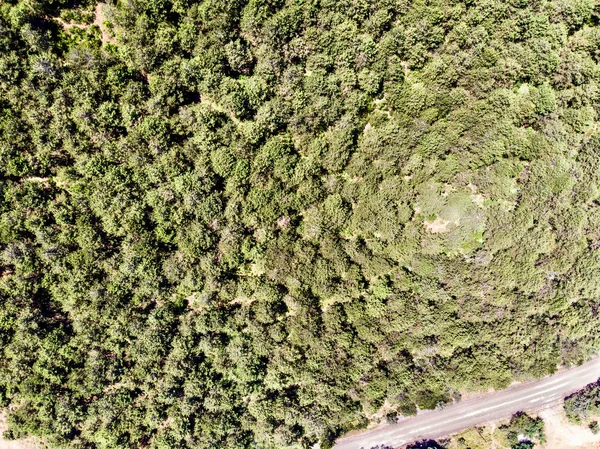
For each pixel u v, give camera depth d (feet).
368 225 220.02
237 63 201.05
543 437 251.39
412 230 223.10
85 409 218.38
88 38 200.44
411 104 208.74
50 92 195.42
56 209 204.74
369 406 239.30
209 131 204.64
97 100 199.52
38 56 191.21
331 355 231.09
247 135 205.36
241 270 225.76
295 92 203.31
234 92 201.26
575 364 250.98
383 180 219.20
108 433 217.97
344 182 219.20
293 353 228.22
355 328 231.91
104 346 216.95
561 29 203.82
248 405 236.02
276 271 220.64
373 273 225.97
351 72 204.54
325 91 204.13
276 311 225.56
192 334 223.51
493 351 237.45
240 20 197.67
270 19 195.42
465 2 200.64
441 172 219.41
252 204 212.84
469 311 233.35
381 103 215.92
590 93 208.85
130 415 221.25
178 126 204.13
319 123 210.18
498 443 250.98
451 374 239.09
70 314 215.92
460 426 252.83
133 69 200.44
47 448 226.79
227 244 215.51
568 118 213.05
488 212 222.07
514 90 212.02
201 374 225.76
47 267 208.33
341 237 226.79
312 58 202.59
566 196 219.82
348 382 233.55
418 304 230.68
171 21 200.44
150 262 211.82
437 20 199.93
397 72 206.08
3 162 196.95
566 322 239.71
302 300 224.12
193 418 229.04
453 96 208.64
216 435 227.20
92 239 206.08
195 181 206.08
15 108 197.16
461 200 222.28
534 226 223.10
